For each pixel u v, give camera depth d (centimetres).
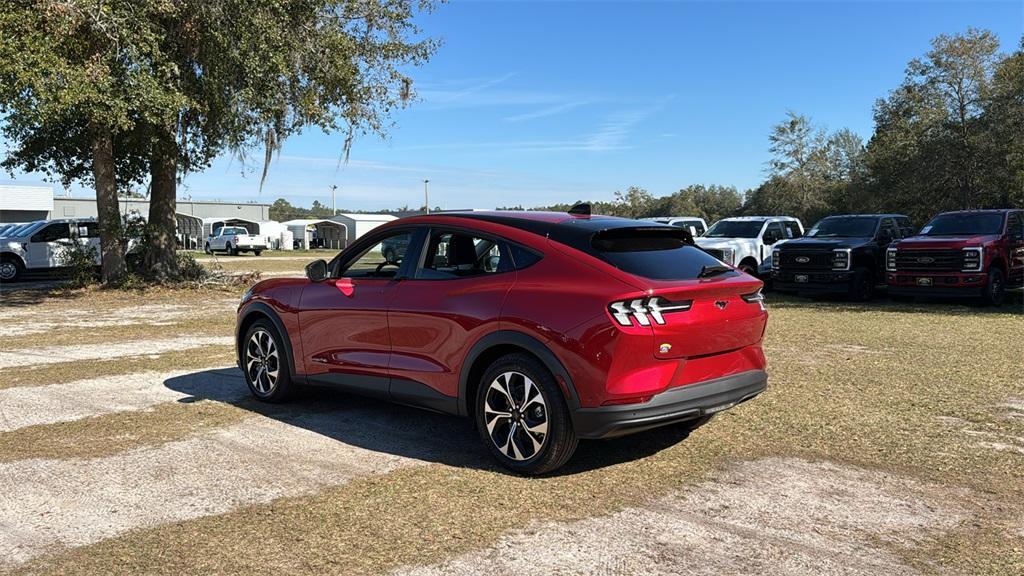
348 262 562
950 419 552
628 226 454
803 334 990
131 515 378
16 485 423
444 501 395
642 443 500
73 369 779
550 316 414
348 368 538
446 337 466
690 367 419
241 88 1559
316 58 1584
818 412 573
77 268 1784
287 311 589
